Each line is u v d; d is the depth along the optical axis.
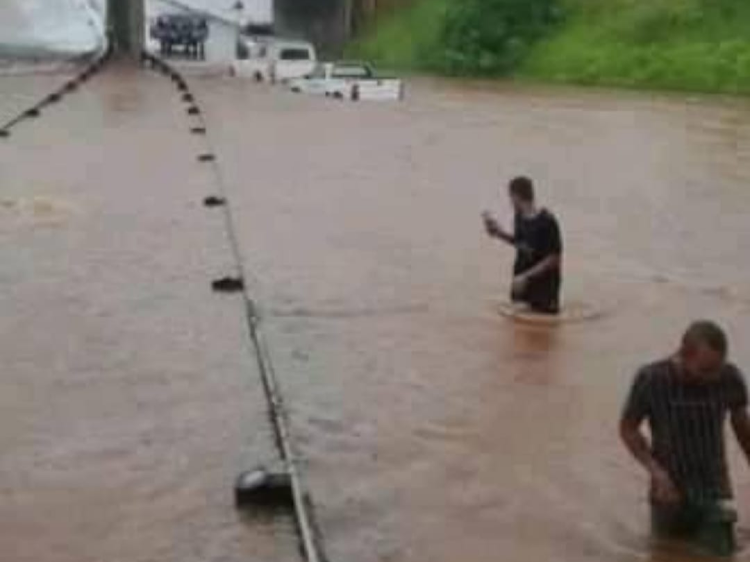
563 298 15.48
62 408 11.27
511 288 15.11
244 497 9.31
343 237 19.20
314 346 13.27
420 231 19.77
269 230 19.61
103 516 9.08
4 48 64.25
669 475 8.45
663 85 57.25
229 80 53.12
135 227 19.50
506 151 31.16
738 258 18.56
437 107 44.06
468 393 11.77
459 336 13.68
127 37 63.44
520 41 64.69
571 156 30.47
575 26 64.25
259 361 12.72
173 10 79.88
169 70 54.69
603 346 13.41
